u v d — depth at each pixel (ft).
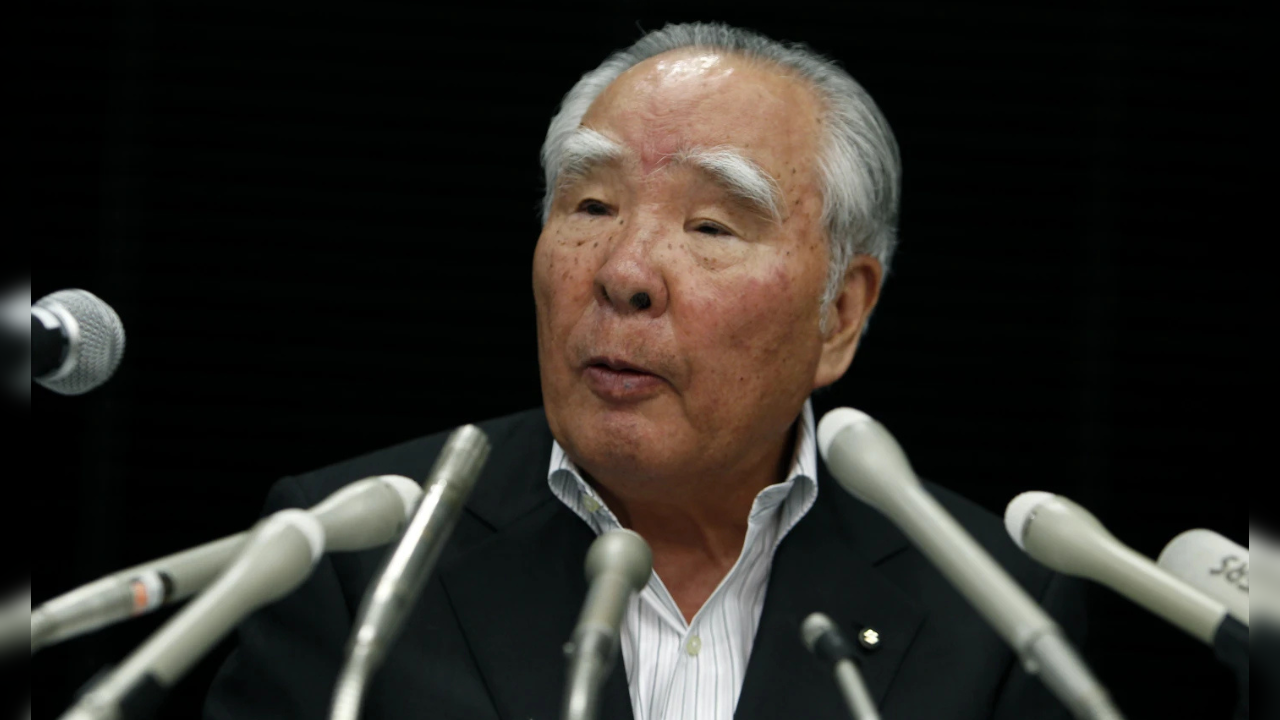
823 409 18.54
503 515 10.29
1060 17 18.11
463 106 18.38
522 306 18.63
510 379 18.60
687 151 9.27
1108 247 18.19
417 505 7.18
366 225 18.43
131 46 17.71
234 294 18.21
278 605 9.86
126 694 5.43
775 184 9.37
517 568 9.89
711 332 9.08
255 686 9.75
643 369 9.05
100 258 17.69
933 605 10.10
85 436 17.79
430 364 18.53
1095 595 17.84
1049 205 18.29
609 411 9.16
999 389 18.43
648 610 9.98
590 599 6.30
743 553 9.93
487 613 9.67
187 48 17.90
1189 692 17.78
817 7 18.01
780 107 9.62
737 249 9.28
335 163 18.33
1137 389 18.17
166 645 5.65
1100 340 18.22
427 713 9.27
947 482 18.45
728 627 10.03
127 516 17.81
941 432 18.49
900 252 18.49
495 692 9.36
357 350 18.44
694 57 9.82
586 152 9.48
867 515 10.67
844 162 9.88
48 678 16.16
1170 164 18.04
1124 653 17.84
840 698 9.43
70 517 17.62
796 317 9.51
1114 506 18.15
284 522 6.32
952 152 18.31
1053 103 18.20
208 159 18.03
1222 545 6.81
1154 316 18.16
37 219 17.51
